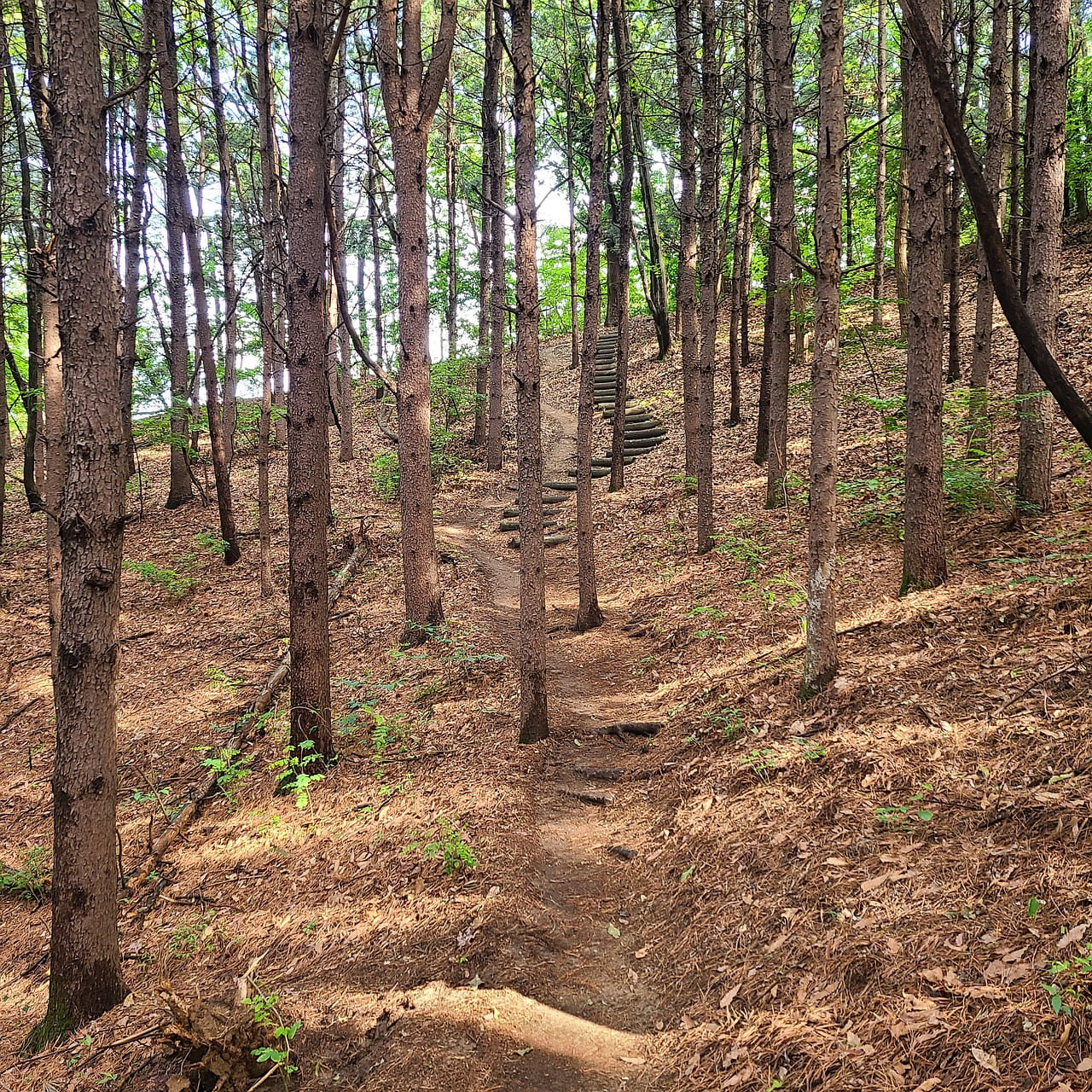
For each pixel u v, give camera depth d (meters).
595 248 10.49
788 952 4.22
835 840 4.85
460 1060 4.10
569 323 40.12
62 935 5.11
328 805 7.27
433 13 22.42
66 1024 5.10
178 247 18.06
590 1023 4.44
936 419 7.25
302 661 7.76
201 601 14.35
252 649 11.91
